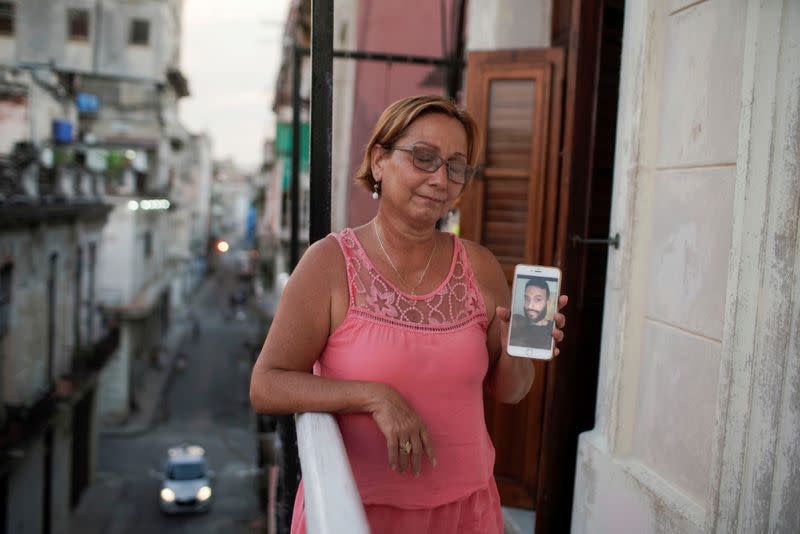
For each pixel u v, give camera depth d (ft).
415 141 5.32
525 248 12.25
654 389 7.53
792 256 5.33
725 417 6.01
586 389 10.47
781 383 5.41
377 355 5.28
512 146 12.26
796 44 5.33
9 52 99.96
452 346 5.41
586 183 10.09
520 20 14.16
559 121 11.89
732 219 6.27
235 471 71.46
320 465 4.30
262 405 5.18
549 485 10.27
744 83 5.85
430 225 5.50
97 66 103.04
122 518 60.03
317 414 5.03
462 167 5.45
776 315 5.47
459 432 5.43
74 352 60.29
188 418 89.56
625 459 7.93
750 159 5.76
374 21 24.22
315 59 7.16
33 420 44.39
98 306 74.08
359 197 24.57
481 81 12.26
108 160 91.97
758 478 5.62
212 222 259.19
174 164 130.82
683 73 7.18
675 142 7.29
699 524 6.39
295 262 15.15
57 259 55.01
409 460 4.99
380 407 4.92
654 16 7.57
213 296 187.01
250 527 55.16
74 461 60.64
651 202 7.73
